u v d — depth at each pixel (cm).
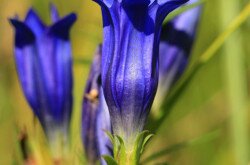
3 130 41
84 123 27
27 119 41
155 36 22
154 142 41
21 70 27
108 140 26
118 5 22
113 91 23
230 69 32
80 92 37
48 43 27
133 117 23
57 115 28
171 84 28
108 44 22
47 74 27
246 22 32
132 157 23
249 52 36
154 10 22
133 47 22
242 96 32
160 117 28
